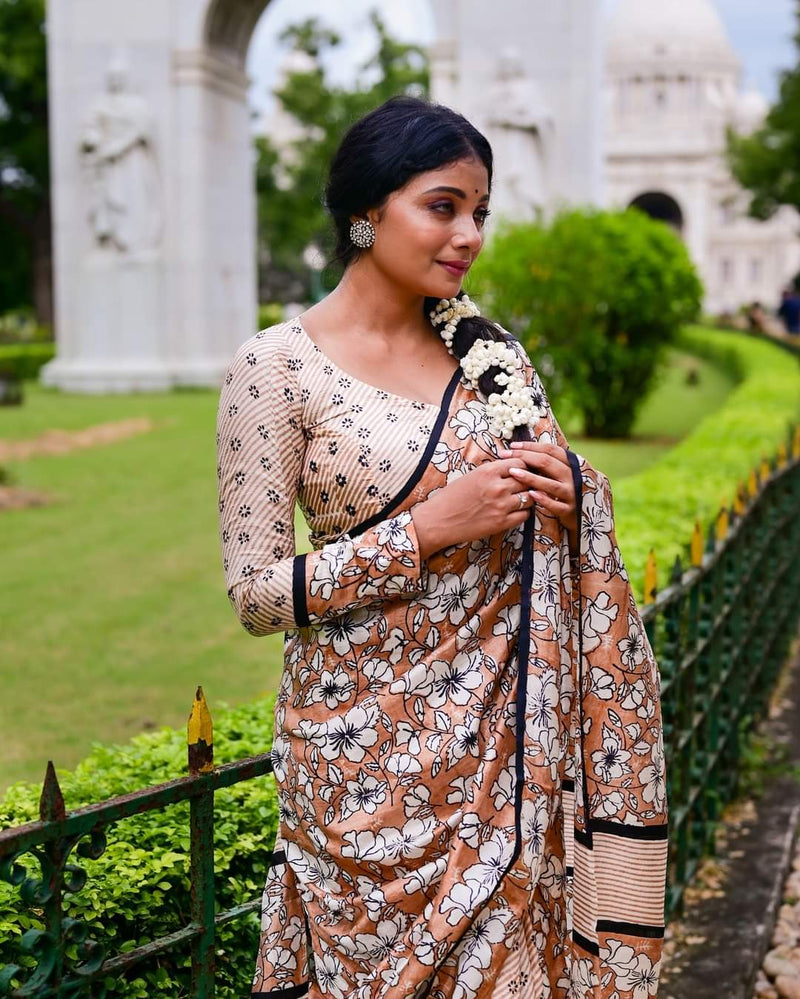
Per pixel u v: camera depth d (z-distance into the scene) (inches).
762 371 655.1
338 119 1530.5
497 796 73.5
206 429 621.0
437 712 73.8
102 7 788.6
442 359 81.1
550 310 516.1
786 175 1540.4
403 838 72.8
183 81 786.8
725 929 144.2
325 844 74.4
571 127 717.9
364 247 77.5
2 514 411.5
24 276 1588.3
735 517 183.3
